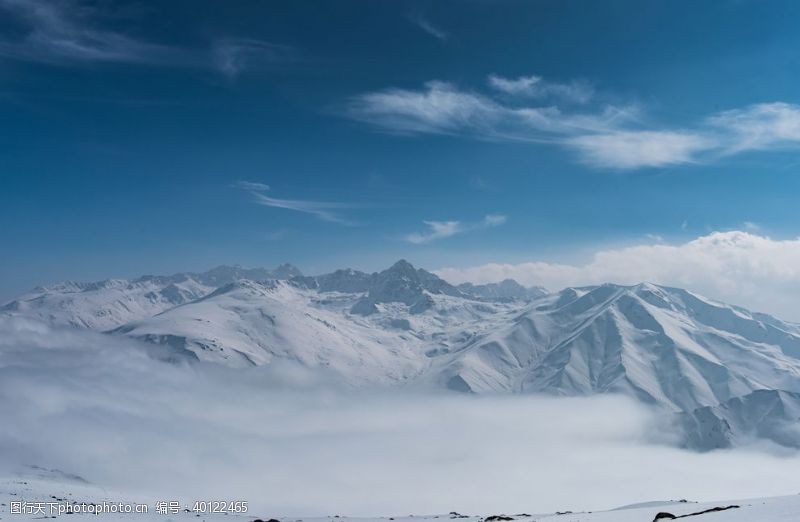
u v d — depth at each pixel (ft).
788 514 140.97
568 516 240.32
